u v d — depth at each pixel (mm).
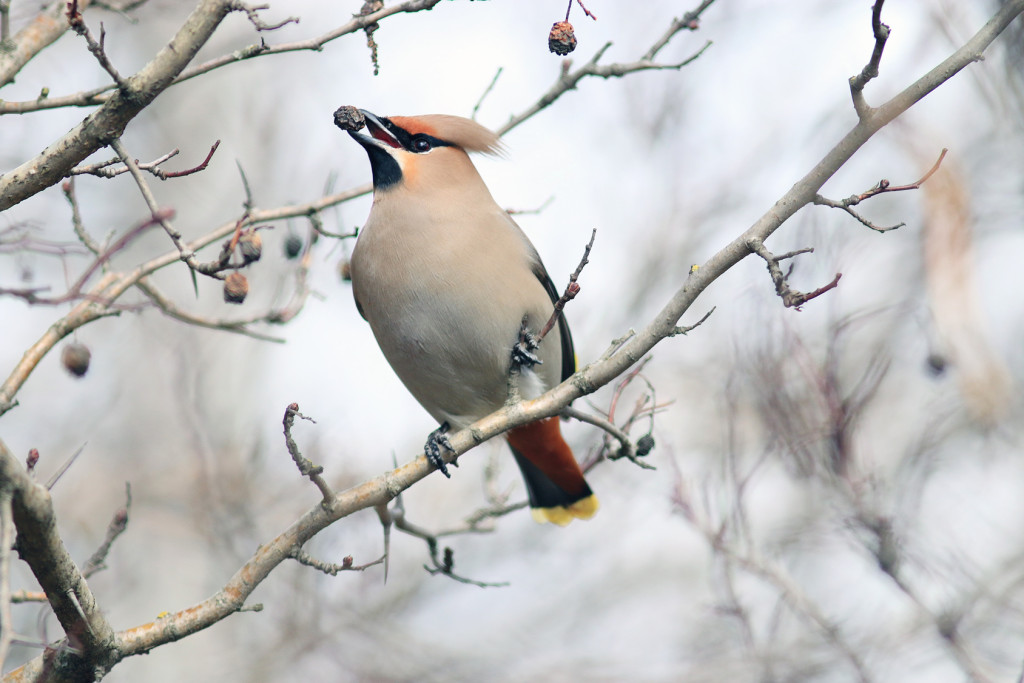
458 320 9109
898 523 10516
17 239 6668
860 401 10656
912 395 13812
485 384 9461
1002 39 12695
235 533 13609
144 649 6473
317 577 13688
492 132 9750
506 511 8930
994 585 10883
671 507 13242
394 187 9336
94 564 7164
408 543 15344
